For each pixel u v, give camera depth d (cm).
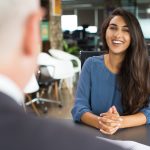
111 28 162
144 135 132
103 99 167
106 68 168
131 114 159
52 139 35
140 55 158
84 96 170
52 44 607
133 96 159
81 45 883
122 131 138
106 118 138
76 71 516
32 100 427
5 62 37
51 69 454
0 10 36
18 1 36
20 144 34
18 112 35
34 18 38
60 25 631
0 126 34
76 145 35
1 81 36
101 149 37
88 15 1231
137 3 968
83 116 151
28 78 39
